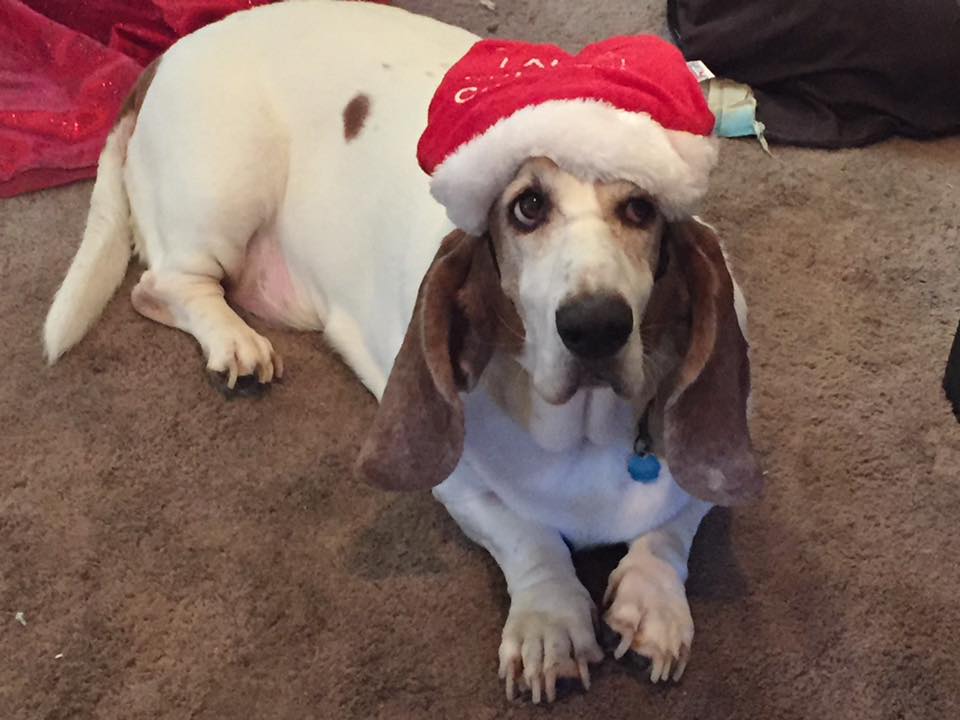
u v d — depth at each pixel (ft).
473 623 5.63
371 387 6.72
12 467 6.46
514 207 4.52
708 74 9.01
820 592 5.72
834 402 6.72
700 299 4.73
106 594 5.81
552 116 4.19
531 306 4.54
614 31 9.78
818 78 8.84
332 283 6.85
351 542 6.02
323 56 6.84
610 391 5.00
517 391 5.18
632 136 4.20
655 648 5.14
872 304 7.38
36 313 7.41
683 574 5.50
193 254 7.09
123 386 6.93
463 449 5.18
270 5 7.36
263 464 6.46
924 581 5.77
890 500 6.16
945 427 6.57
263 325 7.44
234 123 6.80
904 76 8.63
